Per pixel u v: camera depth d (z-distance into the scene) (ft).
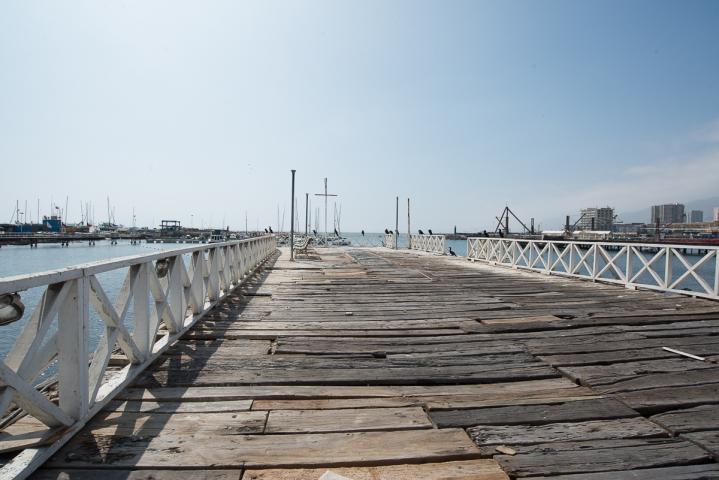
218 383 10.57
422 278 33.96
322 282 31.01
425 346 14.28
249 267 34.19
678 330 16.66
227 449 7.48
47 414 7.02
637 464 7.18
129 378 10.17
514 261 43.68
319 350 13.67
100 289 8.54
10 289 5.55
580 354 13.44
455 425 8.52
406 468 7.08
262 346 14.08
